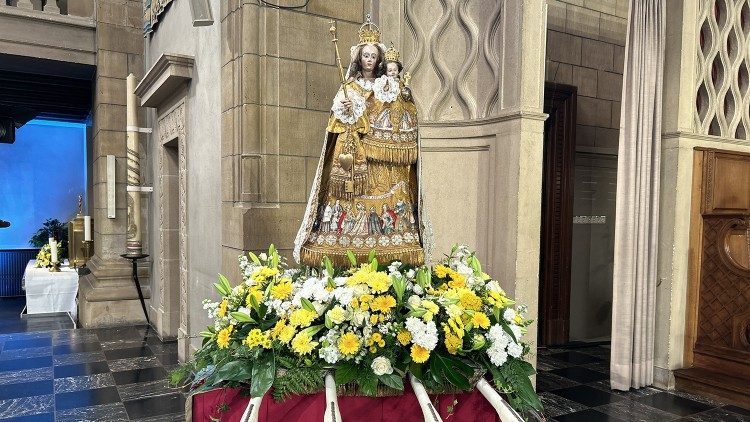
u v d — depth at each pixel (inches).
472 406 74.2
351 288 70.0
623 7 210.7
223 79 128.6
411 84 137.3
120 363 171.8
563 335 201.5
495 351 71.6
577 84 200.4
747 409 138.5
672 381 154.6
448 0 135.7
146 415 128.6
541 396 146.7
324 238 82.7
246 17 116.2
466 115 135.8
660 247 157.9
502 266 127.0
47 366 167.8
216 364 74.2
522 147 121.6
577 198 211.9
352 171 80.8
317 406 69.6
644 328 153.6
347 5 127.2
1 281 370.0
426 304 70.0
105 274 228.5
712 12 159.5
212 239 143.6
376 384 66.3
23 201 398.9
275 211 119.6
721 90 163.0
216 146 139.6
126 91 230.4
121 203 236.5
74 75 259.6
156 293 219.8
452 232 137.3
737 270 148.6
